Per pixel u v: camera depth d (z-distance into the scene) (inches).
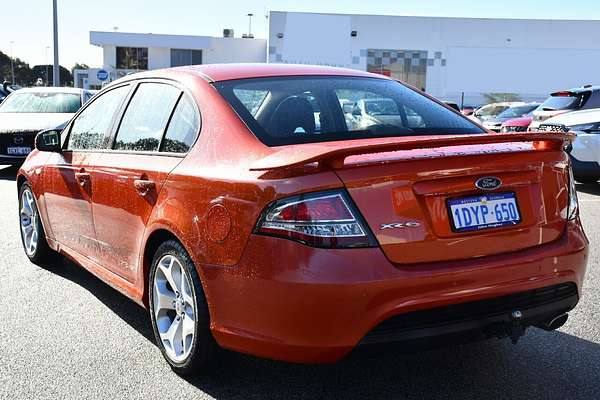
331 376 136.4
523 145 123.3
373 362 143.3
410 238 108.8
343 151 103.2
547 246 121.6
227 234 114.6
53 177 193.3
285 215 106.7
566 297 124.3
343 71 160.2
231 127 127.9
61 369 139.6
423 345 110.4
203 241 119.9
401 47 1530.5
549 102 514.3
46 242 214.4
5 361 143.7
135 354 147.8
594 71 1545.3
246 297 111.7
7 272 214.1
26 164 219.8
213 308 119.2
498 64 1546.5
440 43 1536.7
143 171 143.2
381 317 105.6
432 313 109.6
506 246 117.2
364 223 106.3
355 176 106.8
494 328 115.3
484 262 113.3
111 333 160.7
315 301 104.2
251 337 112.7
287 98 137.5
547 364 141.8
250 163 117.3
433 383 133.0
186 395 127.8
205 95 138.0
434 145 107.7
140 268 146.2
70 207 183.3
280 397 127.2
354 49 1520.7
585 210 335.6
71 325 165.9
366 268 105.0
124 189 150.3
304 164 105.8
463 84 1552.7
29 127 446.9
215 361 129.4
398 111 145.5
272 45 1504.7
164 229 132.1
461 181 113.3
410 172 109.3
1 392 129.0
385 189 108.0
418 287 107.2
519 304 117.1
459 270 110.0
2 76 3695.9
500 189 117.2
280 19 1496.1
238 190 114.0
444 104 159.5
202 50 1957.4
